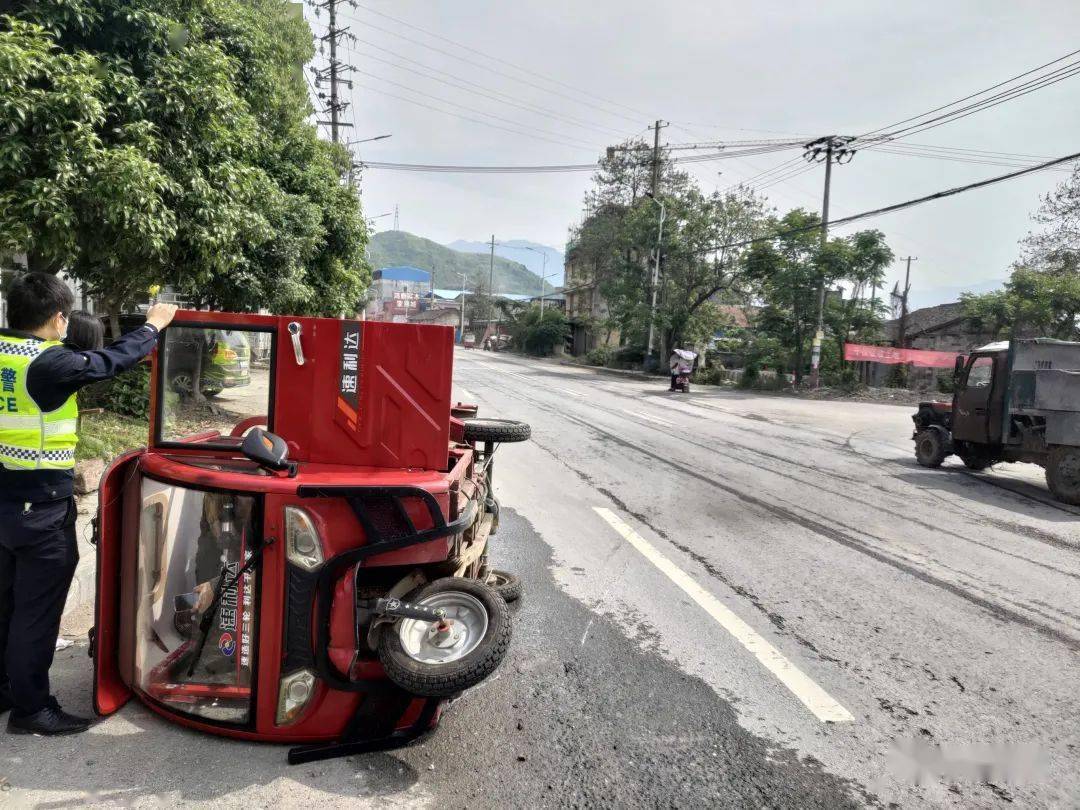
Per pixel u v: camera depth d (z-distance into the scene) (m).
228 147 7.63
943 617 5.01
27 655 2.90
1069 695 3.89
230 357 3.18
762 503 8.38
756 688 3.83
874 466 11.67
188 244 7.46
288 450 3.12
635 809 2.76
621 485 8.97
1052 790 3.03
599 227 49.09
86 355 2.84
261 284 11.88
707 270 36.16
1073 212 25.22
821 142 27.23
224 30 8.34
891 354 25.98
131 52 6.77
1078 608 5.31
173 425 3.29
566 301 67.12
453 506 3.14
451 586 2.98
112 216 5.86
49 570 2.91
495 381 26.17
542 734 3.26
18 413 2.79
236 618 3.01
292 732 2.96
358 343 3.09
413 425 3.10
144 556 3.18
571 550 6.13
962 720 3.58
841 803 2.88
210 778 2.77
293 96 13.67
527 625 4.51
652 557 6.04
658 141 37.78
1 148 5.39
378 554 2.90
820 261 27.72
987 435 10.76
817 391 27.25
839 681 3.96
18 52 5.27
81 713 3.18
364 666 2.98
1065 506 9.12
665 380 34.34
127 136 6.42
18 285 2.88
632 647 4.27
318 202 14.40
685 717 3.49
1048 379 9.37
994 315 27.69
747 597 5.21
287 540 2.86
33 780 2.70
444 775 2.90
